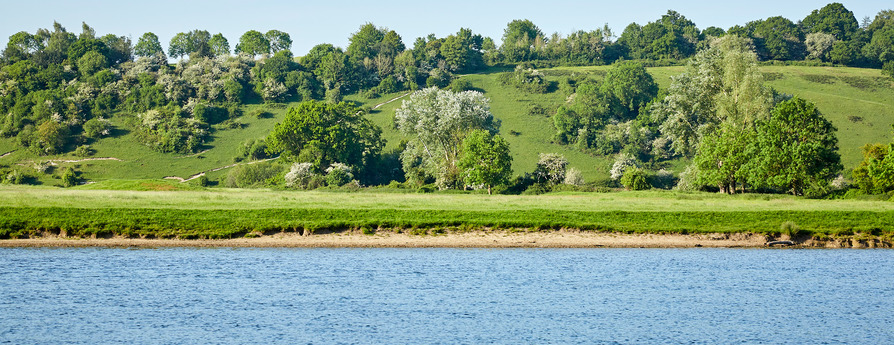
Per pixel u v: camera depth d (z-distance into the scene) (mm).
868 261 54281
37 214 60281
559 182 117688
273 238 60000
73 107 181000
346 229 62062
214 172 151625
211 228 60438
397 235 61531
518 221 63469
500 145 105938
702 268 51688
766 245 60812
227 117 189750
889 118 165250
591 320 39094
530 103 196375
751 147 93000
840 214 66000
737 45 108250
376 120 186250
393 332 36594
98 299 41469
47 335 35219
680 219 65625
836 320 39344
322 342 34906
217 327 36906
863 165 93562
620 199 80562
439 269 50562
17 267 48688
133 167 154125
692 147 113562
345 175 122125
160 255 53719
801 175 89125
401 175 144125
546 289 45375
